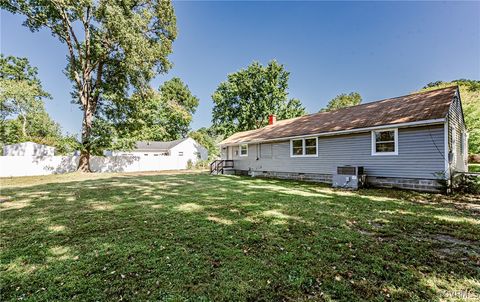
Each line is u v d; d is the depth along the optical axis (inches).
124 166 890.7
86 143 706.8
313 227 168.4
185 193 323.9
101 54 677.3
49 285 96.1
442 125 303.1
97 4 572.7
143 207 237.5
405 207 229.9
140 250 130.3
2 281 99.4
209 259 118.6
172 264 113.4
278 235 152.3
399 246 133.6
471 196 285.4
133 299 86.4
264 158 601.6
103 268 110.0
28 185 428.5
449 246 133.6
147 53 623.8
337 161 427.8
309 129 483.2
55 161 737.6
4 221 189.3
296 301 85.2
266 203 252.1
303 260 116.6
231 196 296.7
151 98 815.1
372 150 374.0
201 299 86.0
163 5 677.9
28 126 1190.9
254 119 1218.0
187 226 173.0
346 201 261.0
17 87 866.8
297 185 410.3
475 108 618.8
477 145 610.9
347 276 101.5
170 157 1006.4
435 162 308.7
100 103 745.6
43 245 138.5
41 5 610.9
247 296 88.1
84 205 249.3
